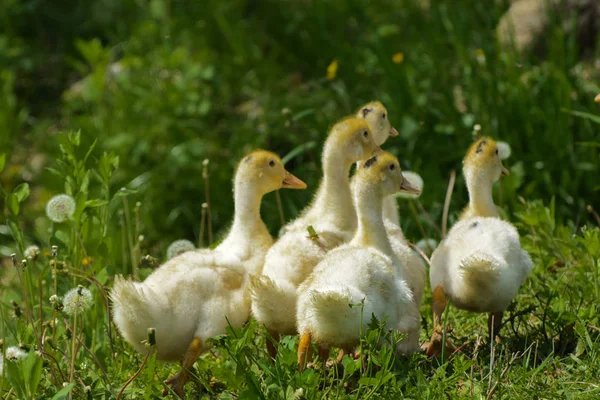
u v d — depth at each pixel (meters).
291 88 18.62
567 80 15.02
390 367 8.32
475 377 8.95
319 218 10.47
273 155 10.30
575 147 14.62
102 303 10.68
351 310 8.16
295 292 9.05
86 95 19.05
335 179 10.45
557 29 15.88
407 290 9.01
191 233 16.81
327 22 20.16
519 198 13.34
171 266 9.12
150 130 17.44
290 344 8.22
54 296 8.84
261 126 17.25
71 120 19.08
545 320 9.95
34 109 21.22
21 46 22.55
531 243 11.84
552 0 17.64
